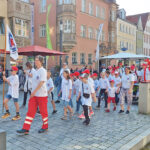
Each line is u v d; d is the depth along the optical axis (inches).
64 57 900.0
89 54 1064.2
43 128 189.9
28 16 756.6
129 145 158.4
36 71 184.7
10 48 270.8
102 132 191.3
